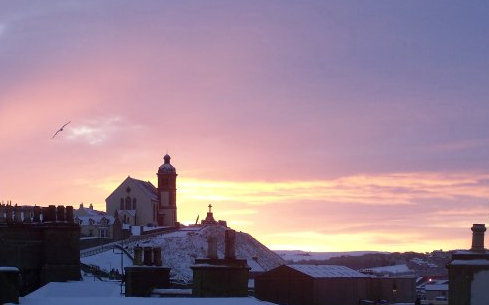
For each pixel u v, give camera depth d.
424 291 157.25
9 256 91.75
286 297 117.06
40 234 93.81
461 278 44.09
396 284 131.38
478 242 44.62
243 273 51.97
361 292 124.19
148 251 65.81
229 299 42.47
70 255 94.38
